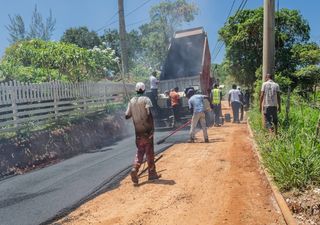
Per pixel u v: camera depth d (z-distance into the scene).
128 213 5.56
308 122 9.32
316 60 24.61
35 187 7.77
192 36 20.03
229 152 9.30
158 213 5.46
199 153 9.45
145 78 25.47
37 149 11.20
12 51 17.06
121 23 22.19
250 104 23.73
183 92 16.23
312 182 5.79
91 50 17.69
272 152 6.86
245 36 25.78
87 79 17.17
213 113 16.09
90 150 12.48
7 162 9.99
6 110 11.30
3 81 13.44
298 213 5.06
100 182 7.54
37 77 14.82
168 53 19.61
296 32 25.66
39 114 12.97
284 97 14.50
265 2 11.34
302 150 6.45
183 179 7.13
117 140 14.41
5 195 7.32
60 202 6.47
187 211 5.46
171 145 11.02
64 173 8.88
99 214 5.65
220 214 5.26
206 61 19.20
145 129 7.14
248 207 5.46
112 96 18.36
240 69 27.47
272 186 6.02
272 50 11.35
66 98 14.43
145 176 7.70
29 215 5.93
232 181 6.77
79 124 13.84
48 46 16.58
